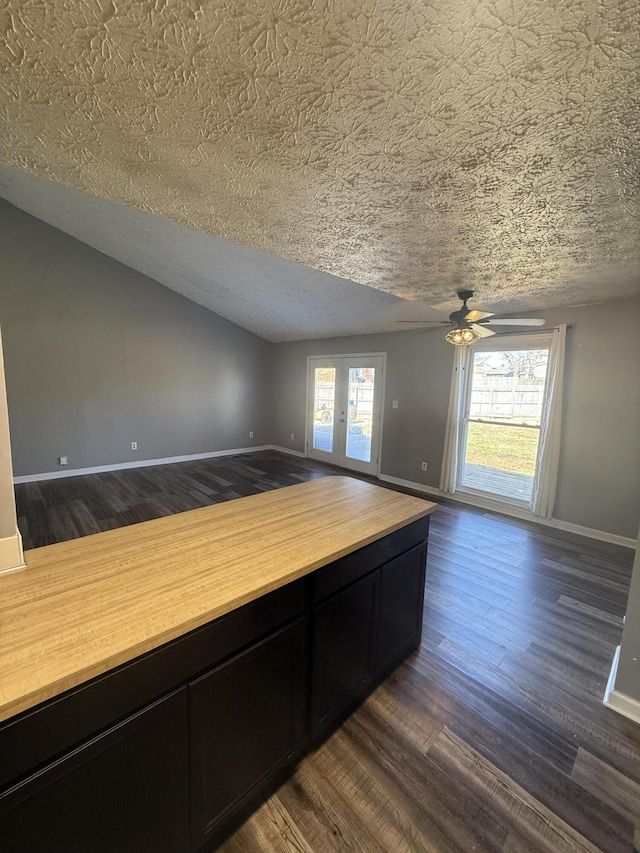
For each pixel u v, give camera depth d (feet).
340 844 4.04
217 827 3.88
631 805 4.48
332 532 5.32
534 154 3.82
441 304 12.05
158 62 2.67
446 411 16.19
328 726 5.18
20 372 16.25
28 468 16.80
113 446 19.12
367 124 3.36
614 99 2.98
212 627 3.52
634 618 5.66
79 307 17.47
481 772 4.83
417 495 16.53
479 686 6.22
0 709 2.37
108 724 2.93
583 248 6.71
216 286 17.89
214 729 3.69
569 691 6.15
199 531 5.27
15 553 4.07
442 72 2.74
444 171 4.18
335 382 21.18
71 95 3.04
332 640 4.94
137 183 4.57
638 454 11.25
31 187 13.20
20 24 2.38
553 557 10.85
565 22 2.32
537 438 13.65
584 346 12.05
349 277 8.82
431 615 8.13
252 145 3.74
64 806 2.77
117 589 3.74
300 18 2.33
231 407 23.66
